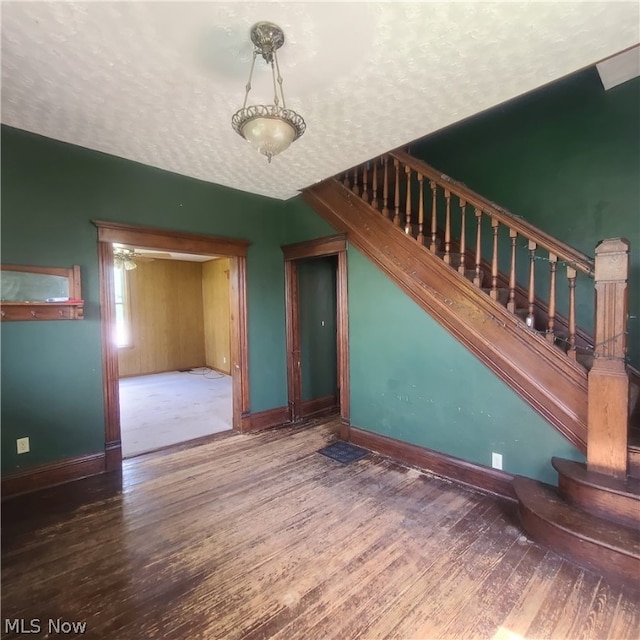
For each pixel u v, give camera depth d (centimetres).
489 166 363
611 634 157
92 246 308
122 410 516
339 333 384
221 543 220
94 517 248
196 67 195
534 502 225
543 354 248
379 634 159
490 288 303
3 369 269
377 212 341
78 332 302
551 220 324
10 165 268
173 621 165
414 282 315
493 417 273
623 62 255
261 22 164
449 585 185
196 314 897
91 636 158
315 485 290
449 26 168
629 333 284
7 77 204
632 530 196
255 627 162
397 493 276
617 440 212
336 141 287
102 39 173
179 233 356
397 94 224
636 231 281
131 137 279
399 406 333
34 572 196
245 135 179
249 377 420
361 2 154
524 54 189
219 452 358
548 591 180
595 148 300
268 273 435
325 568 198
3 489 270
